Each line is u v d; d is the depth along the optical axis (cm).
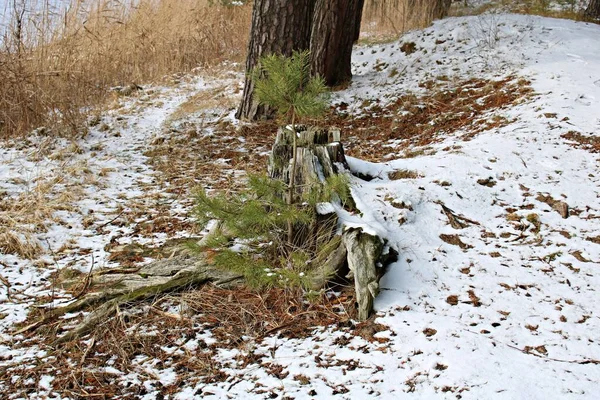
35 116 717
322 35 845
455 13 1236
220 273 379
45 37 798
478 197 457
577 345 307
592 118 577
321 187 387
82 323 343
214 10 1216
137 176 599
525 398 265
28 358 319
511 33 900
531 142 540
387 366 293
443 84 790
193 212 381
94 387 294
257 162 635
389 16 1135
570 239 409
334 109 802
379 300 348
